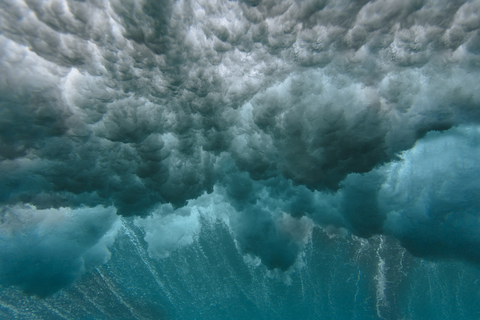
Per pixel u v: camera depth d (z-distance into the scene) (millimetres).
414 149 5301
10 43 4148
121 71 4500
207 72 4699
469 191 5270
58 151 5203
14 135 4875
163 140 5441
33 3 3848
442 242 5703
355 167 5535
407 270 6145
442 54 4473
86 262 7125
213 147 5770
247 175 6145
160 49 4293
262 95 5102
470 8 4051
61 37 4133
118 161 5555
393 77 4734
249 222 6871
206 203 6934
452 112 4906
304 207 6367
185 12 4074
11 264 6293
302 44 4504
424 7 4059
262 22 4254
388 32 4301
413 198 5633
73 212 6438
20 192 5531
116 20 4031
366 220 6059
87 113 4891
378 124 5105
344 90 4945
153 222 7105
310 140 5402
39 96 4598
